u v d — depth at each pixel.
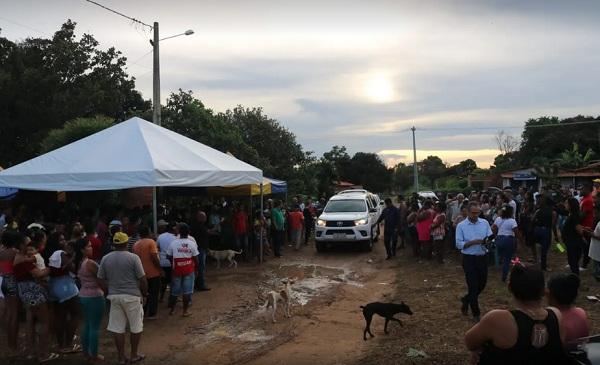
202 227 11.45
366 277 13.00
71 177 10.36
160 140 11.73
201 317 9.20
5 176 10.67
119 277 6.74
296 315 9.32
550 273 11.47
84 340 6.93
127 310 6.78
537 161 44.91
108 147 11.20
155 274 8.98
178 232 9.84
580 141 53.09
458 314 8.70
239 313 9.46
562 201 16.78
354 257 16.31
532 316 3.23
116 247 6.81
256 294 11.02
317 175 38.00
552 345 3.19
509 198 14.71
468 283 8.20
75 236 8.06
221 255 14.26
